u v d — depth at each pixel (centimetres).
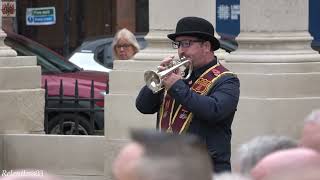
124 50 3262
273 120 2488
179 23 1792
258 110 2491
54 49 6931
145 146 872
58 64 3875
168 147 864
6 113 3000
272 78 2492
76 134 3238
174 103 1792
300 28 2575
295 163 892
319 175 877
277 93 2497
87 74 3756
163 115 1814
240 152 1124
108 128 2734
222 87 1761
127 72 2686
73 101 3244
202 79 1781
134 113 2681
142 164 856
